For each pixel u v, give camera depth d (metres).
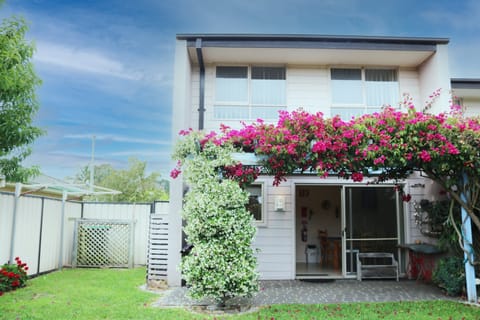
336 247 11.13
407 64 9.95
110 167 26.75
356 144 6.51
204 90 9.72
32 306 6.22
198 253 6.18
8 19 7.10
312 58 9.63
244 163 6.82
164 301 6.77
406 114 6.77
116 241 11.23
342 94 9.98
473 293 6.96
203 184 6.52
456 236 7.61
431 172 7.26
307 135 6.59
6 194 8.21
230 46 8.89
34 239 9.27
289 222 9.50
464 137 6.65
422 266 9.09
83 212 11.98
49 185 9.53
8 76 6.67
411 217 9.59
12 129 7.04
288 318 5.71
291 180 9.62
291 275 9.30
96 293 7.32
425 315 5.89
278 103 9.85
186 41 8.88
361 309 6.27
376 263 9.43
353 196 9.67
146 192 22.94
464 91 9.84
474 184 7.21
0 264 7.99
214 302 6.64
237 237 6.27
